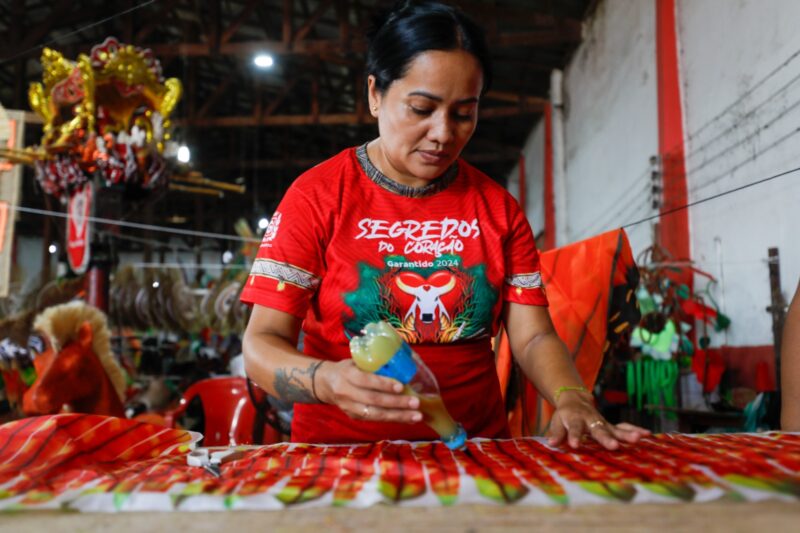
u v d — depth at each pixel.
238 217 17.41
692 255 5.07
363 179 1.26
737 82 4.43
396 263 1.21
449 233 1.23
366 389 0.90
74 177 4.34
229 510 0.73
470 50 1.08
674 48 5.52
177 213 17.23
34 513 0.73
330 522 0.67
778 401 2.95
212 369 5.99
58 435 1.00
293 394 1.02
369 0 9.41
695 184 5.08
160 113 4.62
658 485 0.76
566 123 9.52
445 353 1.23
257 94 12.14
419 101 1.08
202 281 7.41
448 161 1.16
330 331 1.23
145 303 5.79
